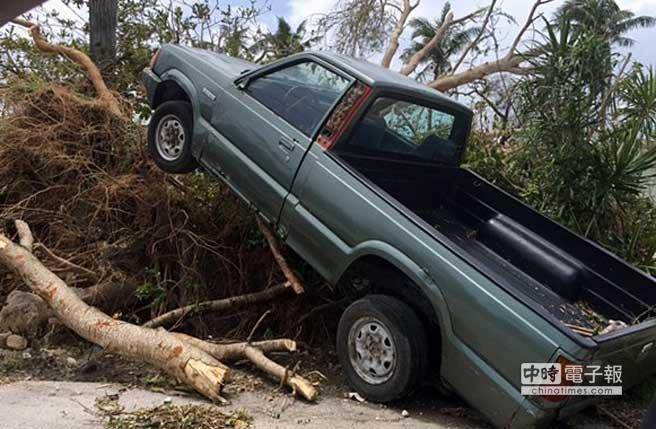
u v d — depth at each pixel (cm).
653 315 383
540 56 566
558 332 293
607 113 557
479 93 775
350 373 381
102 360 400
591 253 433
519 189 591
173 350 364
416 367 351
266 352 420
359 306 378
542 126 556
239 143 464
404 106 448
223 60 549
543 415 299
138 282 539
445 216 532
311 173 412
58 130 570
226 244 560
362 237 378
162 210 559
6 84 624
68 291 429
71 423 291
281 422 324
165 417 309
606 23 609
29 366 385
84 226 559
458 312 331
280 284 512
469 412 374
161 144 543
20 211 558
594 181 544
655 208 576
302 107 441
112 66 727
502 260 477
